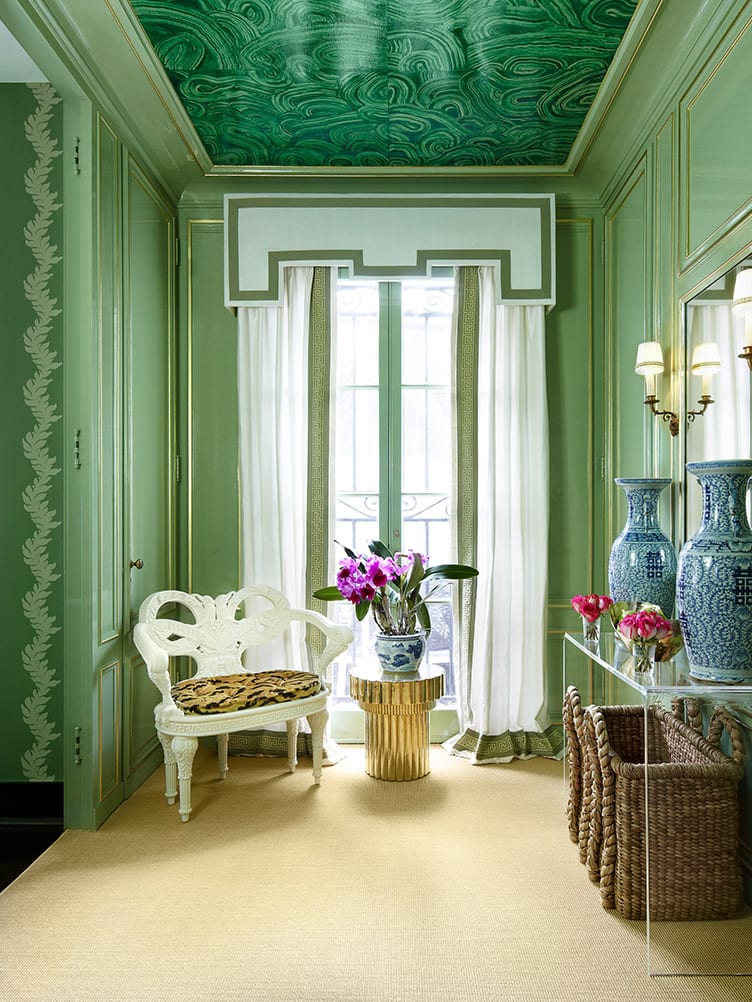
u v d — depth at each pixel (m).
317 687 3.22
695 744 2.33
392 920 2.21
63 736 3.10
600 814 2.42
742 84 2.29
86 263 2.84
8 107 3.18
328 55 2.84
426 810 3.02
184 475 3.91
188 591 3.90
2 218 3.18
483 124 3.36
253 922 2.20
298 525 3.79
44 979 1.93
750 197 2.24
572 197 3.92
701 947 2.05
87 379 2.84
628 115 3.19
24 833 2.99
